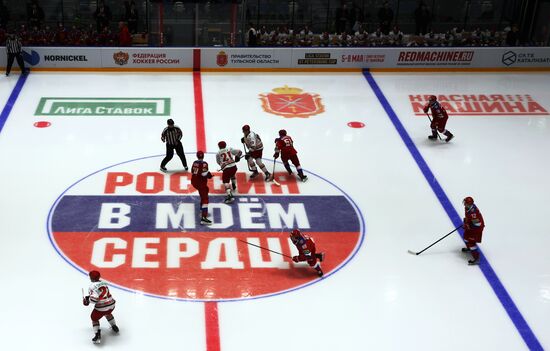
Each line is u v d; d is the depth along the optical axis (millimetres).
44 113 18719
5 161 16016
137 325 11062
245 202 14781
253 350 10711
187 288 11984
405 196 15422
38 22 24984
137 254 12828
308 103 20359
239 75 22469
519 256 13430
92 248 12938
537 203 15453
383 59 23297
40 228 13484
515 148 18062
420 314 11688
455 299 12109
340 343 10938
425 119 19641
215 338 10906
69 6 26922
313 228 13969
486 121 19656
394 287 12328
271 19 27766
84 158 16406
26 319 11055
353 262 12938
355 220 14344
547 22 27719
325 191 15422
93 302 10281
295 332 11117
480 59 23656
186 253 12938
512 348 11062
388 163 16922
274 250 13188
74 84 20922
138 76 21891
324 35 25891
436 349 10930
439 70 23641
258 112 19531
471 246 12922
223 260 12797
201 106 19734
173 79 21797
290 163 16672
